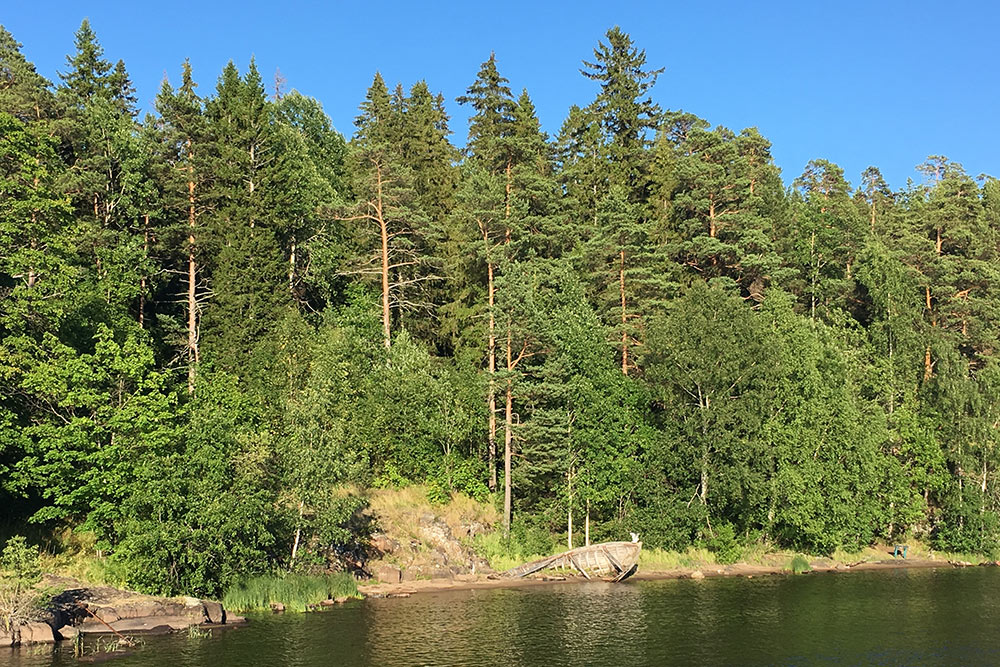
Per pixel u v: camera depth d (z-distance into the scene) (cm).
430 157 7850
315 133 8044
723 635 3212
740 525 5406
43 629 2792
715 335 5181
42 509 3350
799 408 5341
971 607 3847
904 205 10250
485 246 5466
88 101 5822
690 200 6525
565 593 4188
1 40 5847
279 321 4969
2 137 3819
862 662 2812
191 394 4534
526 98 8044
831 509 5331
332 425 4197
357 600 3894
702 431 5138
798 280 6862
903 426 5856
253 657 2717
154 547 3269
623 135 8356
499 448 5391
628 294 5800
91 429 3531
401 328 6038
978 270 6981
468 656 2833
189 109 5538
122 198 4862
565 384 4950
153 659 2639
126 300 4738
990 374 6119
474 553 4744
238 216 5169
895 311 6344
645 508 5162
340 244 6356
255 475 3600
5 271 3659
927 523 6038
